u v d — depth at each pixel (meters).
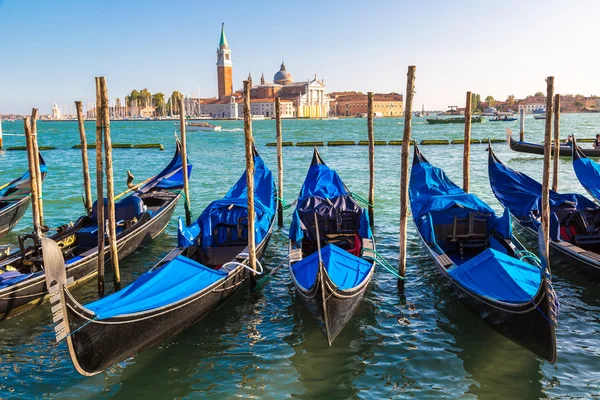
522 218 14.85
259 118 177.88
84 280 12.38
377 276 12.90
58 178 31.33
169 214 17.23
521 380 8.30
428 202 13.65
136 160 43.91
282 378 8.52
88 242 13.37
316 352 9.33
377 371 8.67
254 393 8.13
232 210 13.44
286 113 184.50
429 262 13.88
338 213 13.95
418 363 8.88
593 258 11.37
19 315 10.75
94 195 25.09
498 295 9.20
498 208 19.62
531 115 194.00
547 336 8.03
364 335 9.92
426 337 9.78
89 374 7.91
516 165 34.00
